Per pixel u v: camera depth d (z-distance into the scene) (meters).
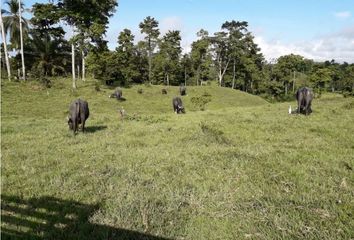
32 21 48.12
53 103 33.84
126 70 60.00
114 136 14.49
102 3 45.75
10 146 12.01
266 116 20.34
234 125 16.50
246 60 78.94
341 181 7.88
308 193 7.18
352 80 85.12
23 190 7.32
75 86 43.88
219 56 79.31
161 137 13.90
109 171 8.77
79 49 47.41
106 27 45.09
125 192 7.27
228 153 10.57
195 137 13.60
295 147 11.72
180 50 73.56
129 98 41.16
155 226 5.87
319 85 87.75
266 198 6.97
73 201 6.79
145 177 8.25
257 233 5.58
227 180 8.07
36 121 20.69
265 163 9.44
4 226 5.75
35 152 10.85
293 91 87.00
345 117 18.97
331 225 5.75
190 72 78.75
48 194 7.11
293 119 18.34
